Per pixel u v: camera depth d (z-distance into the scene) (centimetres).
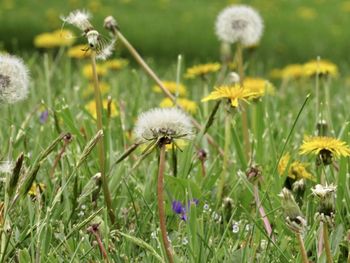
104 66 661
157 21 1991
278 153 407
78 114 503
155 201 330
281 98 657
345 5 2219
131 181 368
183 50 1616
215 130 462
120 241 299
